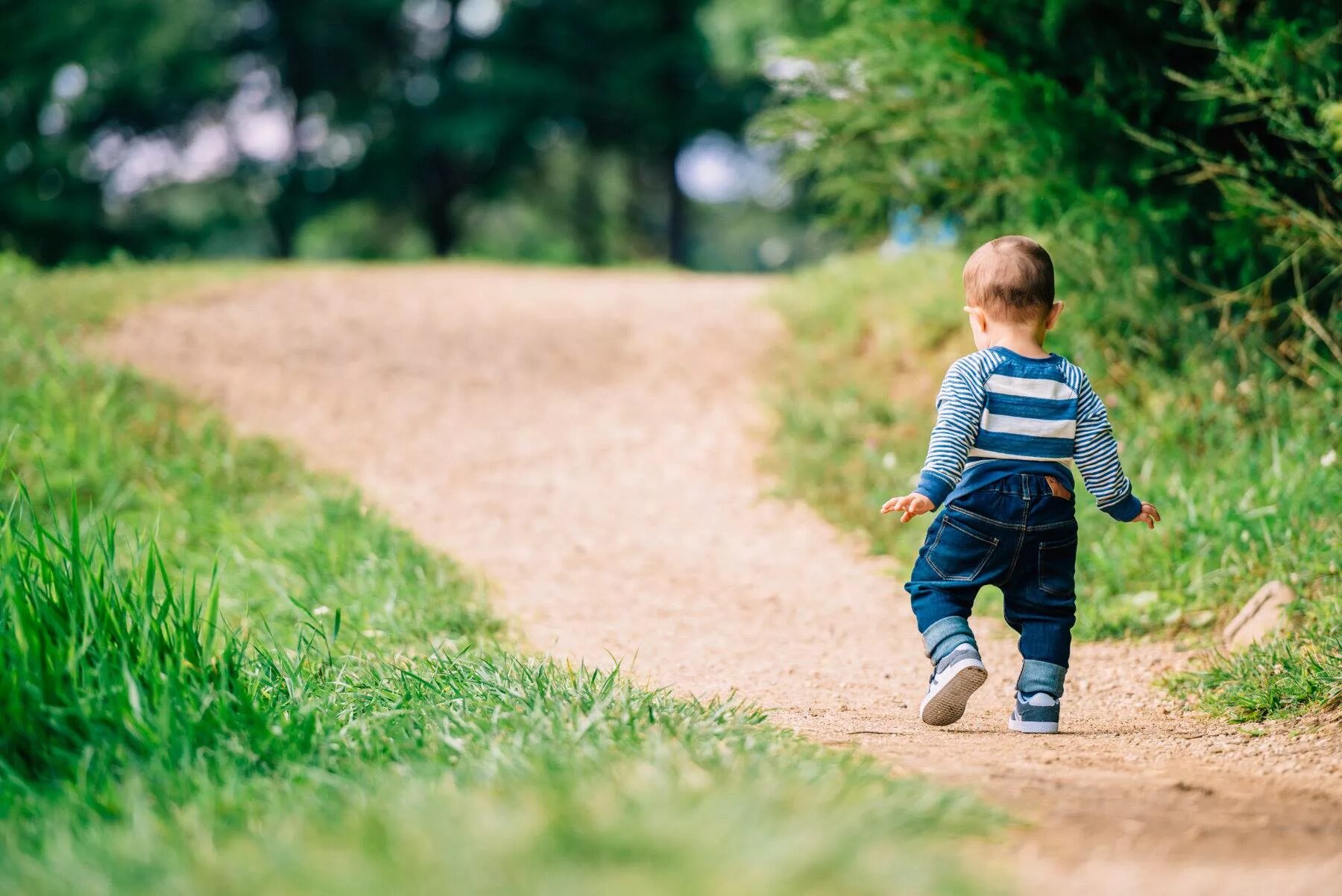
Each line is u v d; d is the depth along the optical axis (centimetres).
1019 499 598
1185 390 1179
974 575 605
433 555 1070
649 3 4703
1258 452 1059
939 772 461
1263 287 1141
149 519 1143
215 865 318
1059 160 1123
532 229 6009
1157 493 1033
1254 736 616
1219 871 338
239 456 1317
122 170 4884
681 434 1482
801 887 279
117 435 1313
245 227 5375
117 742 452
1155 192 1130
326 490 1244
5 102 4188
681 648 876
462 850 295
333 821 354
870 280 1764
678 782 372
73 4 4088
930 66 1137
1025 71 1105
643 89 4803
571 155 5559
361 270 2275
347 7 4934
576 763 414
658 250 6194
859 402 1470
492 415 1535
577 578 1073
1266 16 1009
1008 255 626
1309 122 1028
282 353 1659
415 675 622
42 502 1162
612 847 296
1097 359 1255
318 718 523
